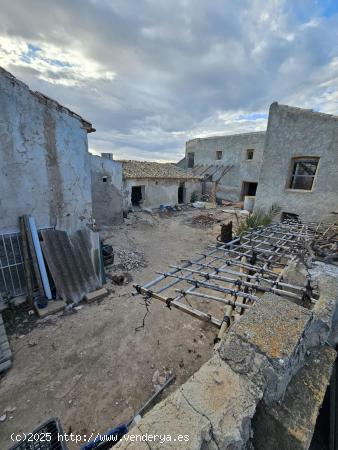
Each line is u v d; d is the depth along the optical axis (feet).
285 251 14.83
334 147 22.54
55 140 17.21
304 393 4.75
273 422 4.18
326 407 10.05
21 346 13.41
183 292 9.50
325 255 12.79
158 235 36.91
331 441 9.28
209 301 18.52
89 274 19.38
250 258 14.07
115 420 9.72
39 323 15.35
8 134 14.76
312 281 8.71
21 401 10.30
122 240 33.14
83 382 11.34
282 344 4.39
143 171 54.65
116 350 13.39
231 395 3.79
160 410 3.54
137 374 11.90
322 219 24.34
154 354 13.20
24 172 15.96
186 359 12.96
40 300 16.29
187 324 15.79
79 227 20.17
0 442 8.82
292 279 9.76
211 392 3.83
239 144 59.11
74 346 13.58
